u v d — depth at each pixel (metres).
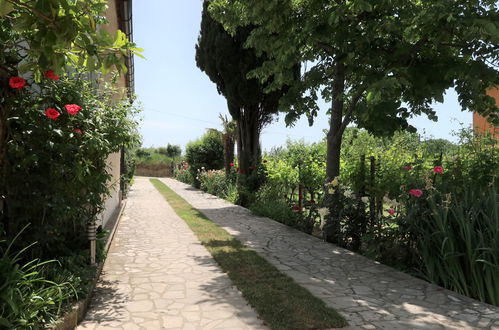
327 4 6.33
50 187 3.71
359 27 5.68
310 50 7.43
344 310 3.65
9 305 2.62
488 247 4.07
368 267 5.24
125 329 3.17
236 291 4.20
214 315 3.50
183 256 5.83
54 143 3.65
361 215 6.39
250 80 11.88
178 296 4.01
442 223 4.48
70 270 3.77
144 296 4.00
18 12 2.66
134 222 9.15
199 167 21.12
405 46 5.58
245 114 12.73
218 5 8.33
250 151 13.00
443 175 5.82
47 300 2.94
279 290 4.18
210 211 11.27
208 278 4.68
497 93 9.25
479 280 4.08
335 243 6.88
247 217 10.10
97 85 5.57
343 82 6.95
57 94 3.82
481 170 5.72
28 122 3.58
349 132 11.50
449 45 5.64
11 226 3.58
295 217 8.69
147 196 15.84
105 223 7.95
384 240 5.63
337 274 4.90
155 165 36.22
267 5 5.90
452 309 3.70
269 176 11.35
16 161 3.59
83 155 4.02
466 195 4.75
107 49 2.90
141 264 5.33
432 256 4.72
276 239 7.17
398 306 3.77
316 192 9.12
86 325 3.23
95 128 4.22
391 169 6.90
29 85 3.52
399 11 5.51
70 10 2.52
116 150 4.74
